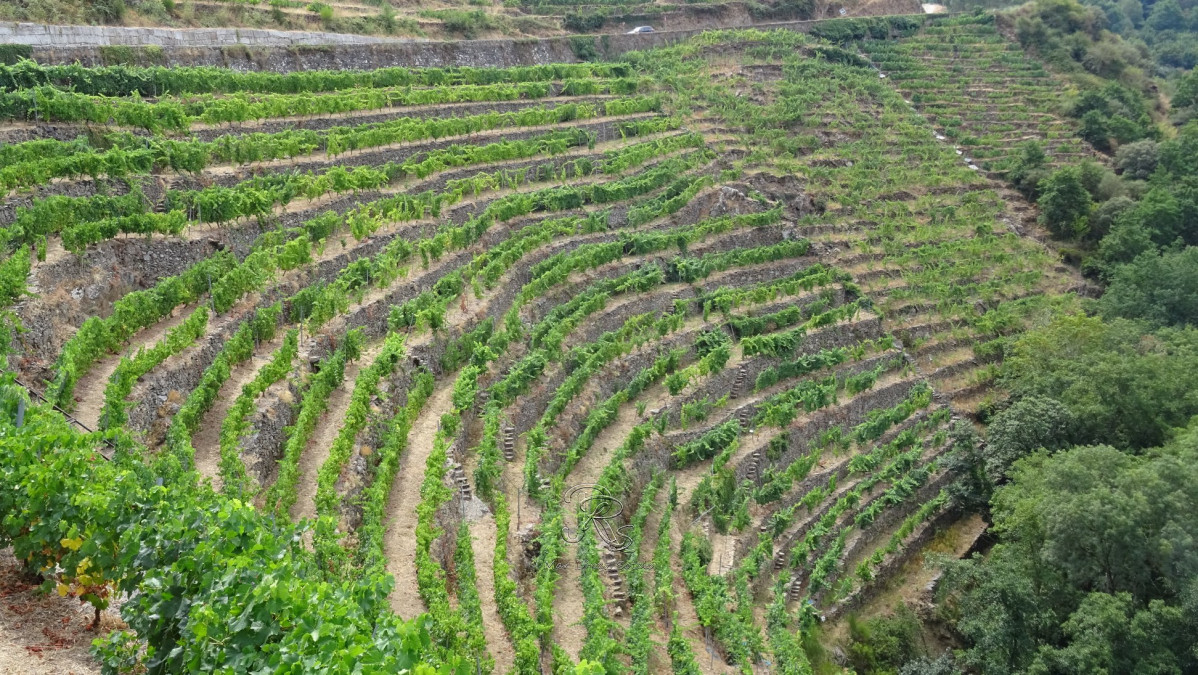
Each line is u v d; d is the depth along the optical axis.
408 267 40.69
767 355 47.88
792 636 32.97
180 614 14.87
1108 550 36.00
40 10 48.59
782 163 66.69
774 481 40.00
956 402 52.69
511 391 36.50
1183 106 96.44
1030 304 60.97
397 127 50.00
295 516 25.17
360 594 16.44
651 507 35.38
